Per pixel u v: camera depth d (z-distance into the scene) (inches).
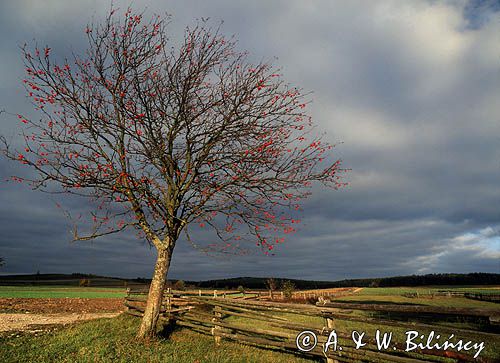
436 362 229.3
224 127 388.8
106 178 366.3
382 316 684.1
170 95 398.6
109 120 387.5
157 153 377.1
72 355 308.7
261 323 530.9
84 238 350.9
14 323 532.1
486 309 201.8
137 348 327.0
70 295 1552.7
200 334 415.2
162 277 383.2
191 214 384.5
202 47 398.9
